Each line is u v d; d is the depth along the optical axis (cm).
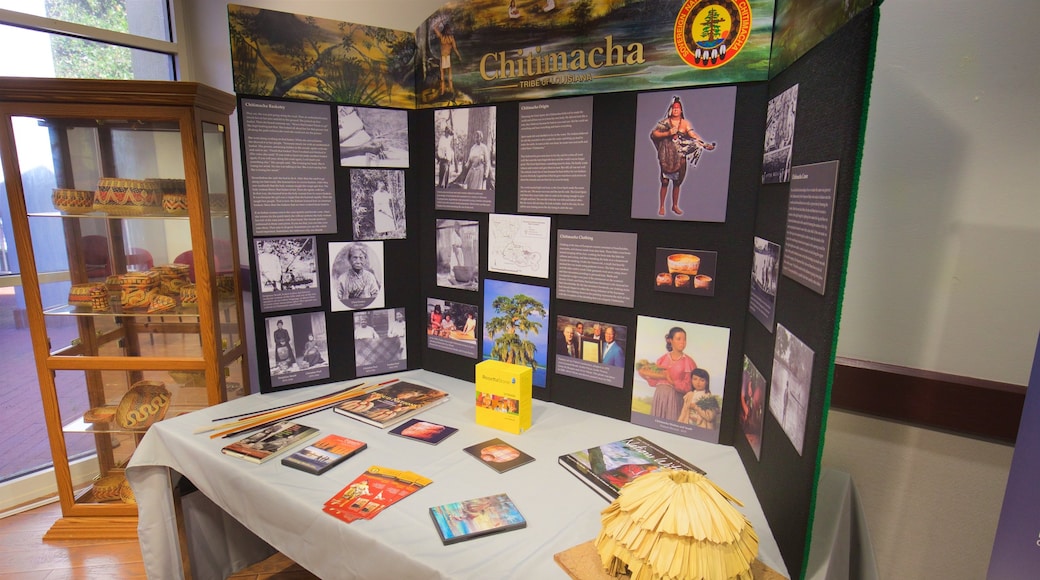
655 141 145
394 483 126
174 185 205
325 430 157
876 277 150
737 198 137
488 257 183
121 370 215
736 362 143
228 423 162
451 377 202
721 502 90
